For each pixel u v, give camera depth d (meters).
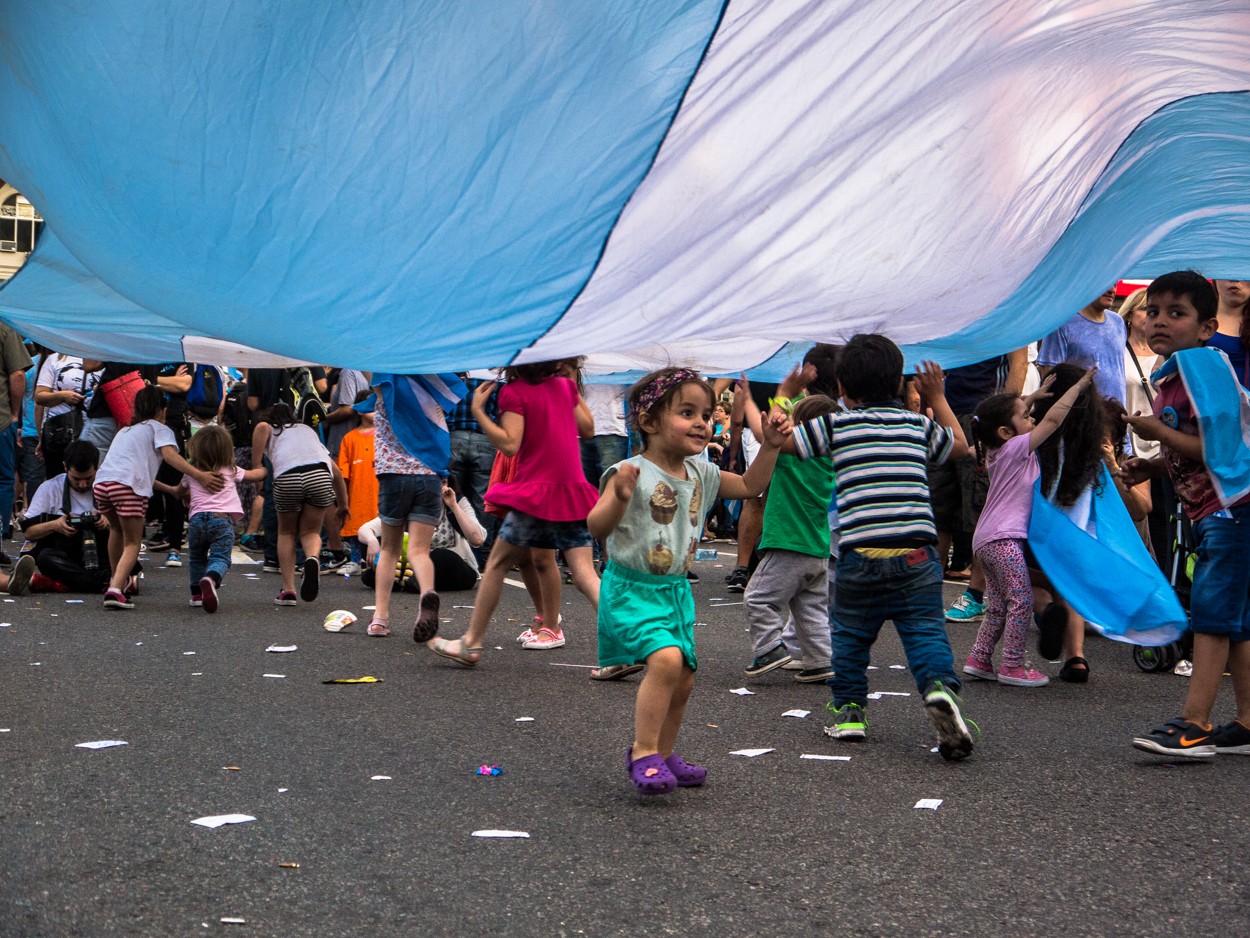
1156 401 4.75
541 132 3.25
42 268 4.79
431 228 3.44
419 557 7.04
